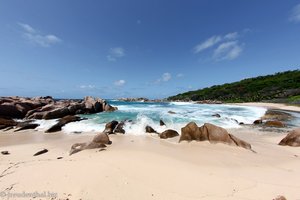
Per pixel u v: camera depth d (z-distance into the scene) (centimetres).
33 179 613
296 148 1105
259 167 761
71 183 582
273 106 3981
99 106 2755
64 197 514
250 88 8106
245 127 1797
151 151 942
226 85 10238
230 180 618
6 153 1001
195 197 518
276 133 1559
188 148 1023
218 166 754
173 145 1112
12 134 1529
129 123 1698
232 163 798
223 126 1797
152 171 667
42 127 1777
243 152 966
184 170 689
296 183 602
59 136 1458
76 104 2505
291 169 743
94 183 578
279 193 537
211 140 1113
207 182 602
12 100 2605
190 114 2336
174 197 518
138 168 687
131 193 534
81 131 1619
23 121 2011
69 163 741
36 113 2227
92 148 1005
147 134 1475
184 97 10019
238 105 4428
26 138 1395
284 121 2120
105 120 1952
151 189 554
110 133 1501
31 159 873
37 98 3397
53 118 2205
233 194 532
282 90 6662
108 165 706
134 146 1084
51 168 696
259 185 585
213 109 3159
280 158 901
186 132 1175
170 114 2292
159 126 1666
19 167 722
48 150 1072
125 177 617
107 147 1053
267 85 7912
